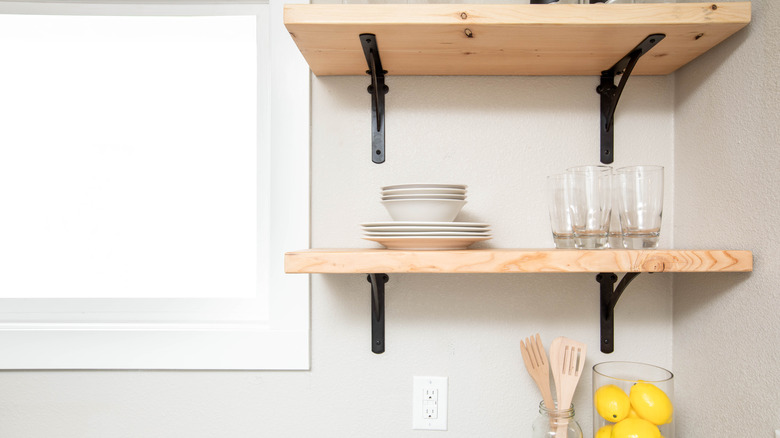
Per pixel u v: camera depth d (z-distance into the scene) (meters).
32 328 0.97
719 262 0.71
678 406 0.93
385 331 0.97
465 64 0.90
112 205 1.09
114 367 0.95
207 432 0.96
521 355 0.96
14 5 1.00
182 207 1.10
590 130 0.96
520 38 0.77
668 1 0.83
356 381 0.96
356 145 0.97
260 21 1.00
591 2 0.79
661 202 0.79
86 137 1.09
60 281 1.09
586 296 0.96
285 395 0.96
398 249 0.80
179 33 1.06
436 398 0.96
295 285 0.95
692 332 0.88
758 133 0.71
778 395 0.67
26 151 1.08
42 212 1.09
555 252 0.73
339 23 0.72
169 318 0.99
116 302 0.99
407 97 0.97
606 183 0.81
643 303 0.96
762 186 0.70
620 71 0.93
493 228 0.96
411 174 0.96
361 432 0.96
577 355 0.92
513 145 0.96
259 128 0.99
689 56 0.86
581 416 0.96
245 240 1.10
